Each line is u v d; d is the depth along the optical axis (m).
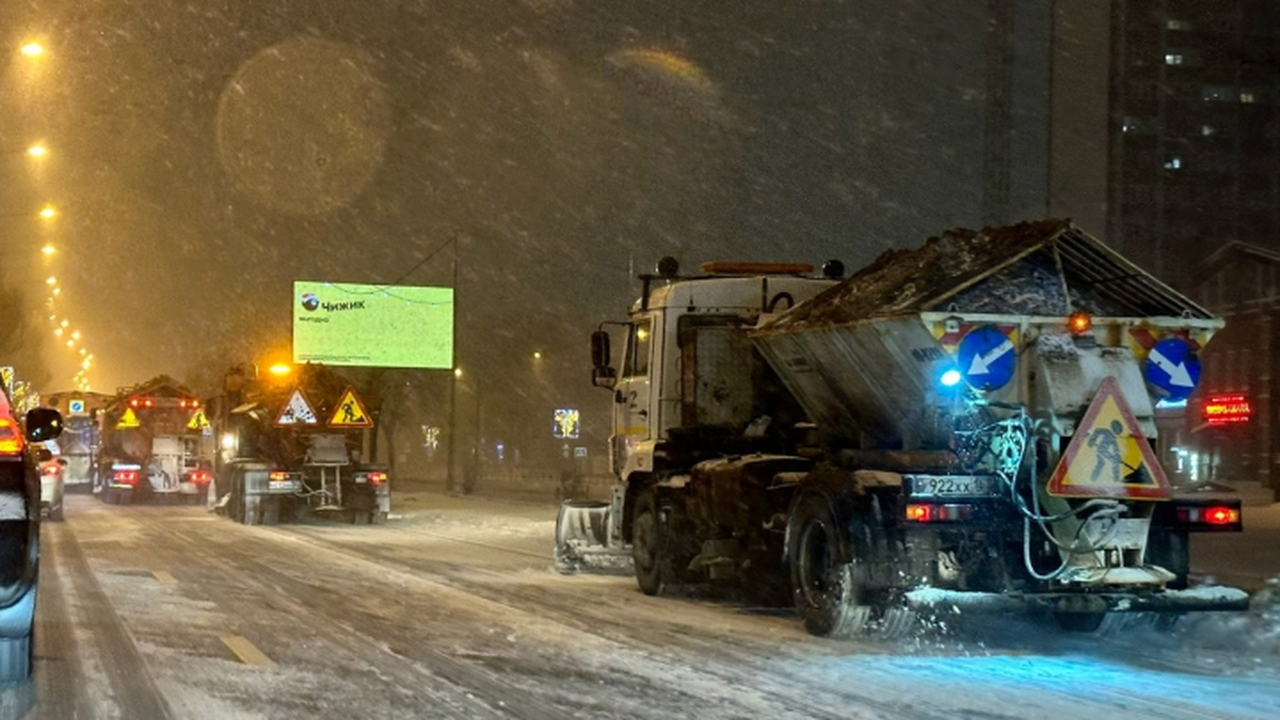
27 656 9.54
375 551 22.66
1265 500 39.34
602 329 18.00
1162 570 11.38
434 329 50.62
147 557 20.61
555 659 10.76
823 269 17.05
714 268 16.83
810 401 13.88
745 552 14.25
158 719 8.27
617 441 17.75
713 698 9.10
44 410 10.69
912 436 12.46
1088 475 11.22
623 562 18.77
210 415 38.56
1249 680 10.05
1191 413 46.00
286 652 10.96
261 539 25.52
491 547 24.02
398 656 10.83
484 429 103.12
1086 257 11.72
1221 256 44.94
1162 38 108.19
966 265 11.80
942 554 11.38
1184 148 107.88
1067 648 11.79
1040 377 11.37
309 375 31.83
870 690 9.46
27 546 8.62
